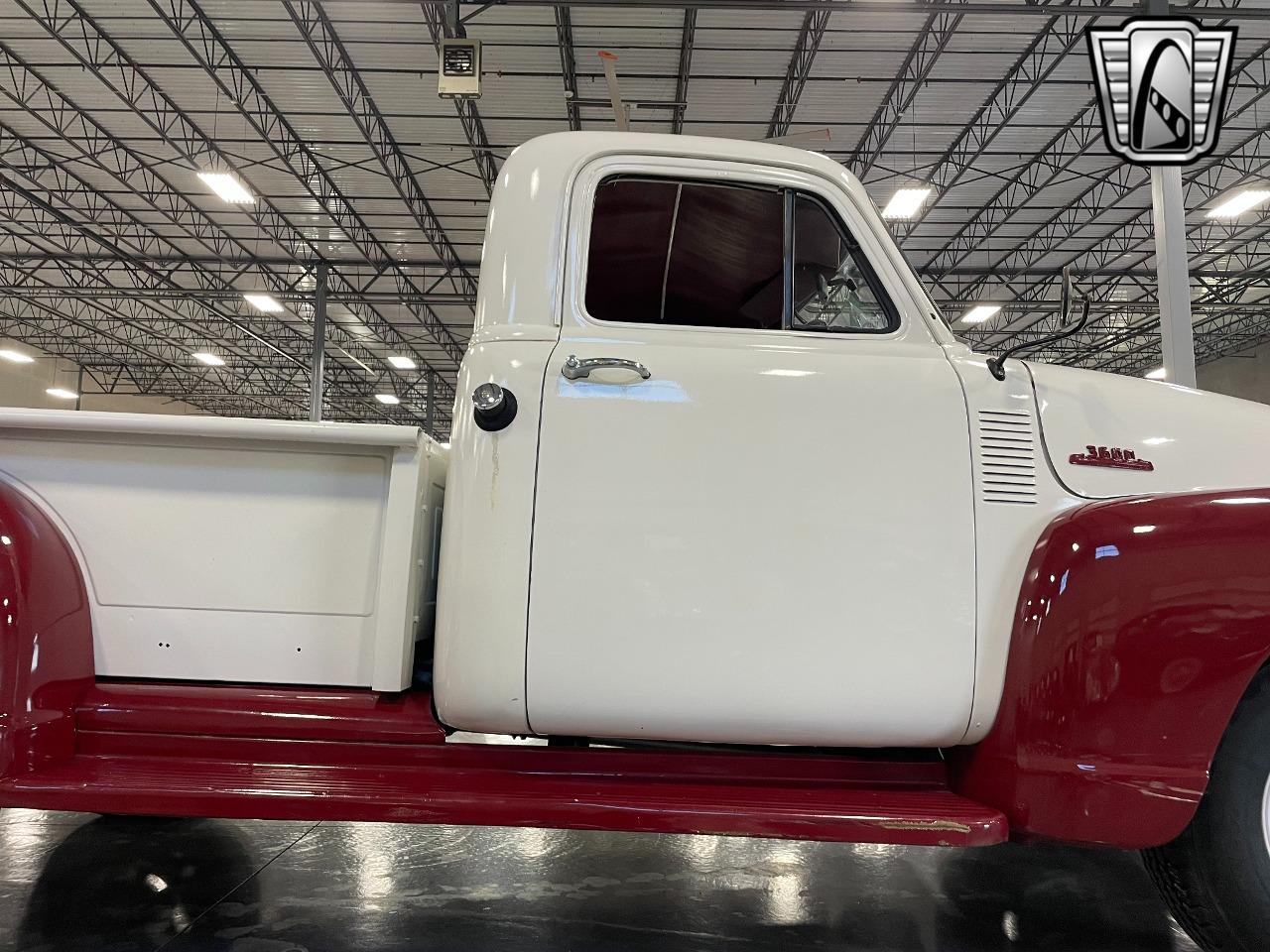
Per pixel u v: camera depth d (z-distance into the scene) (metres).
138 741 1.79
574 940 1.98
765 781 1.81
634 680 1.67
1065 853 2.68
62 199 14.10
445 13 8.47
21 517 1.74
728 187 1.92
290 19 9.07
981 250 15.47
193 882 2.29
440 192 13.32
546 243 1.87
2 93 10.94
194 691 1.81
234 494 1.84
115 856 2.48
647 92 10.27
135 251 16.64
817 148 11.67
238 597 1.83
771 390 1.75
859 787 1.82
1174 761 1.57
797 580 1.69
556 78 10.02
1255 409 1.98
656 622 1.67
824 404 1.75
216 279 17.73
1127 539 1.61
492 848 2.61
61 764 1.73
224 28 9.29
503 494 1.69
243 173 12.78
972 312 18.75
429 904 2.16
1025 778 1.63
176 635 1.84
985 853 2.67
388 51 9.56
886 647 1.69
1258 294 18.34
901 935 2.05
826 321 1.89
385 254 15.86
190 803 1.62
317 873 2.37
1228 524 1.58
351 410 32.66
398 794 1.65
